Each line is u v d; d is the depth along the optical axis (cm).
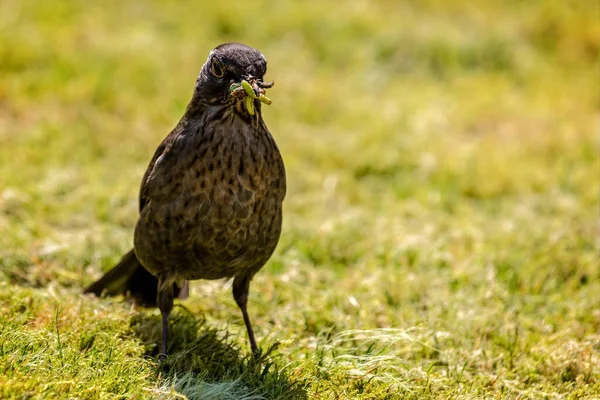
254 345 877
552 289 1052
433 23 2066
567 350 881
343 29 1977
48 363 750
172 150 809
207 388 762
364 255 1142
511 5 2202
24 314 859
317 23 1988
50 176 1304
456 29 2045
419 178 1430
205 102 804
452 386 832
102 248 1103
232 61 789
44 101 1587
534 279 1060
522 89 1862
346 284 1049
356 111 1669
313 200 1320
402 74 1891
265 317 973
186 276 856
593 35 2027
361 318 959
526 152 1530
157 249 835
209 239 816
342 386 800
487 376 852
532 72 1912
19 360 741
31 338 779
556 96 1803
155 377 784
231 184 799
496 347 915
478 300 1005
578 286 1073
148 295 953
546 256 1115
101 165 1391
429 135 1599
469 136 1634
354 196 1355
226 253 830
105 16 1988
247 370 808
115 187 1286
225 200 802
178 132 816
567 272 1091
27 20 1916
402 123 1634
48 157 1379
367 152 1489
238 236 820
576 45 2014
